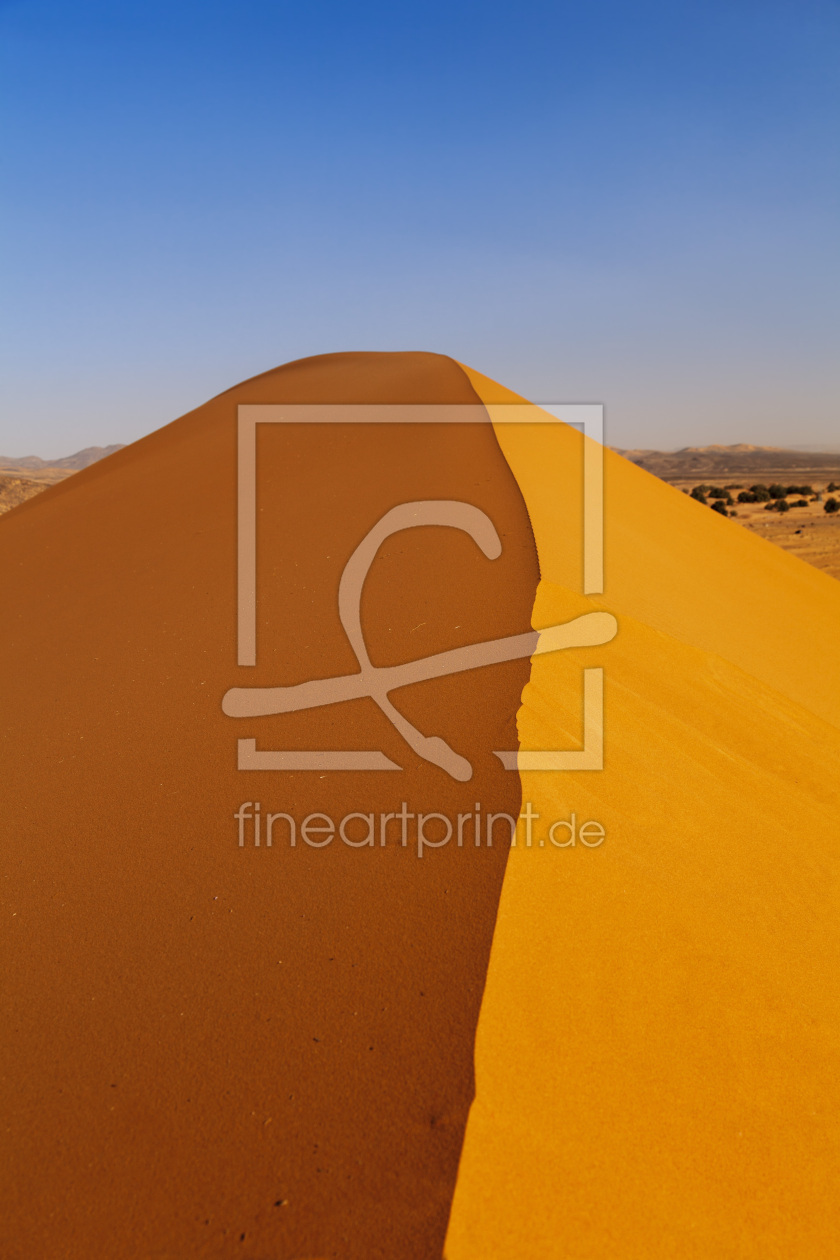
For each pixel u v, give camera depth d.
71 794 5.46
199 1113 3.19
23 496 84.38
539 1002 3.62
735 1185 3.18
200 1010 3.64
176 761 5.58
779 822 5.73
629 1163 3.11
